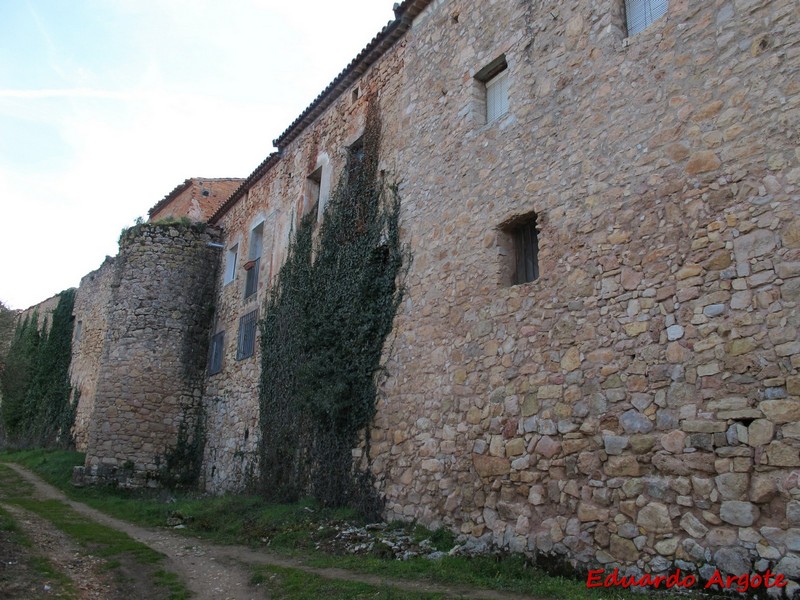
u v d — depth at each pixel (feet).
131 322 59.62
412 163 36.45
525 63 29.99
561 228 26.04
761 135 20.04
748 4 21.26
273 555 28.40
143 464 55.72
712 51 22.02
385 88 40.63
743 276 19.58
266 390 46.44
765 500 17.62
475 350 28.86
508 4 31.91
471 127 32.58
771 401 18.11
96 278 84.99
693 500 19.21
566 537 22.53
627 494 21.02
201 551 29.73
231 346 56.18
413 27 39.09
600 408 22.66
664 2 24.94
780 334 18.34
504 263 29.09
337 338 38.32
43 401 87.92
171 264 62.49
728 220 20.34
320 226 43.73
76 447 75.46
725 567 17.99
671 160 22.44
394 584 21.40
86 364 80.18
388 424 33.01
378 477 32.71
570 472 23.09
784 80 19.83
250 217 58.80
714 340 19.83
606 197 24.45
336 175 44.19
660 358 21.18
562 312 25.08
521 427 25.53
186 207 87.61
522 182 28.60
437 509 28.58
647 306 22.02
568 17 28.19
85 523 36.14
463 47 34.50
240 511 38.04
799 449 17.25
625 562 20.47
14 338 99.50
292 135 51.90
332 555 27.09
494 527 25.49
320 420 38.06
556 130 27.50
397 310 34.60
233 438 51.19
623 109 24.68
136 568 25.70
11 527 29.84
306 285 43.45
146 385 58.08
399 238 36.04
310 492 37.55
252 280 55.26
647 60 24.20
